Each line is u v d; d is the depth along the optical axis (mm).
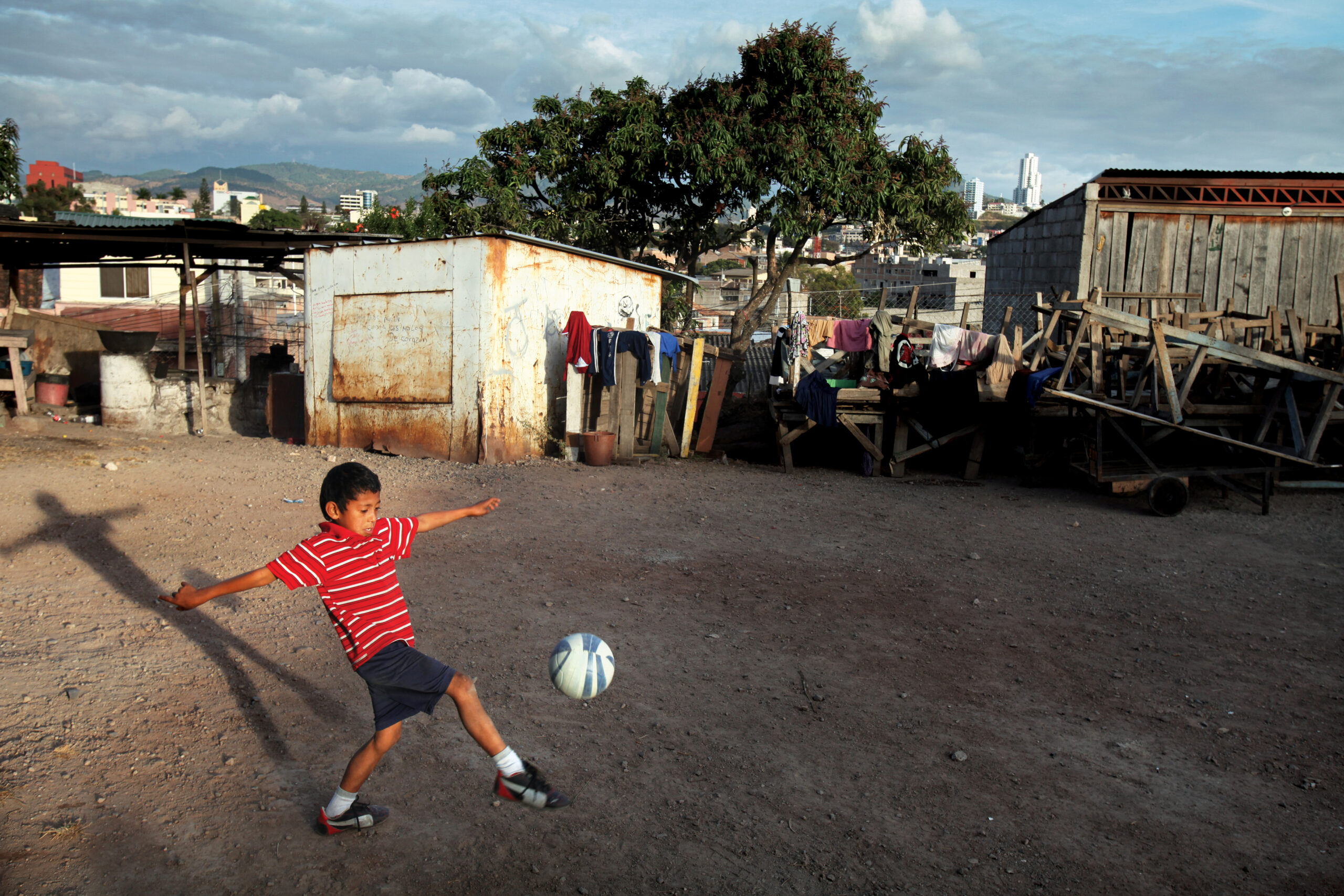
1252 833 3912
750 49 18891
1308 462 9812
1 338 13305
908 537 9062
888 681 5457
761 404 17734
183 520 8180
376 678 3389
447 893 3252
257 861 3355
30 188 77938
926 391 12500
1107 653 6020
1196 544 8977
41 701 4430
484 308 12148
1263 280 15781
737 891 3367
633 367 13062
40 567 6559
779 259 22625
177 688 4754
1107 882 3529
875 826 3871
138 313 27641
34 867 3174
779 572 7703
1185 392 10242
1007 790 4211
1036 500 11078
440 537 8219
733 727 4766
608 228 20828
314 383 14039
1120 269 15750
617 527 9031
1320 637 6379
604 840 3662
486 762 4242
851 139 18906
